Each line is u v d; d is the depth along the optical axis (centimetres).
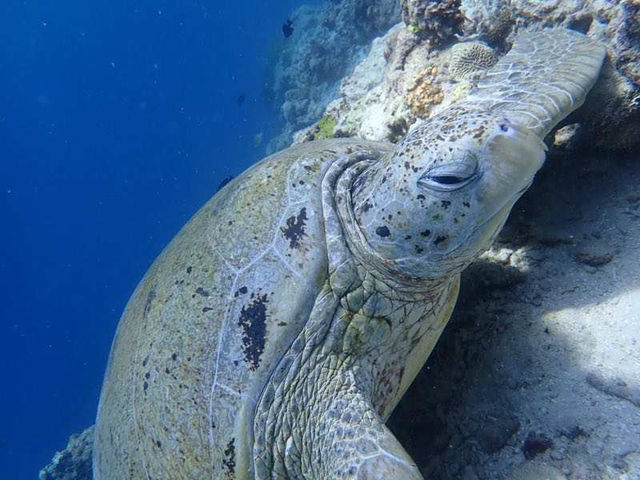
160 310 50
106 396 55
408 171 43
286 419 44
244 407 43
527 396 48
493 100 51
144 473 46
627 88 53
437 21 76
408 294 47
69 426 523
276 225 48
